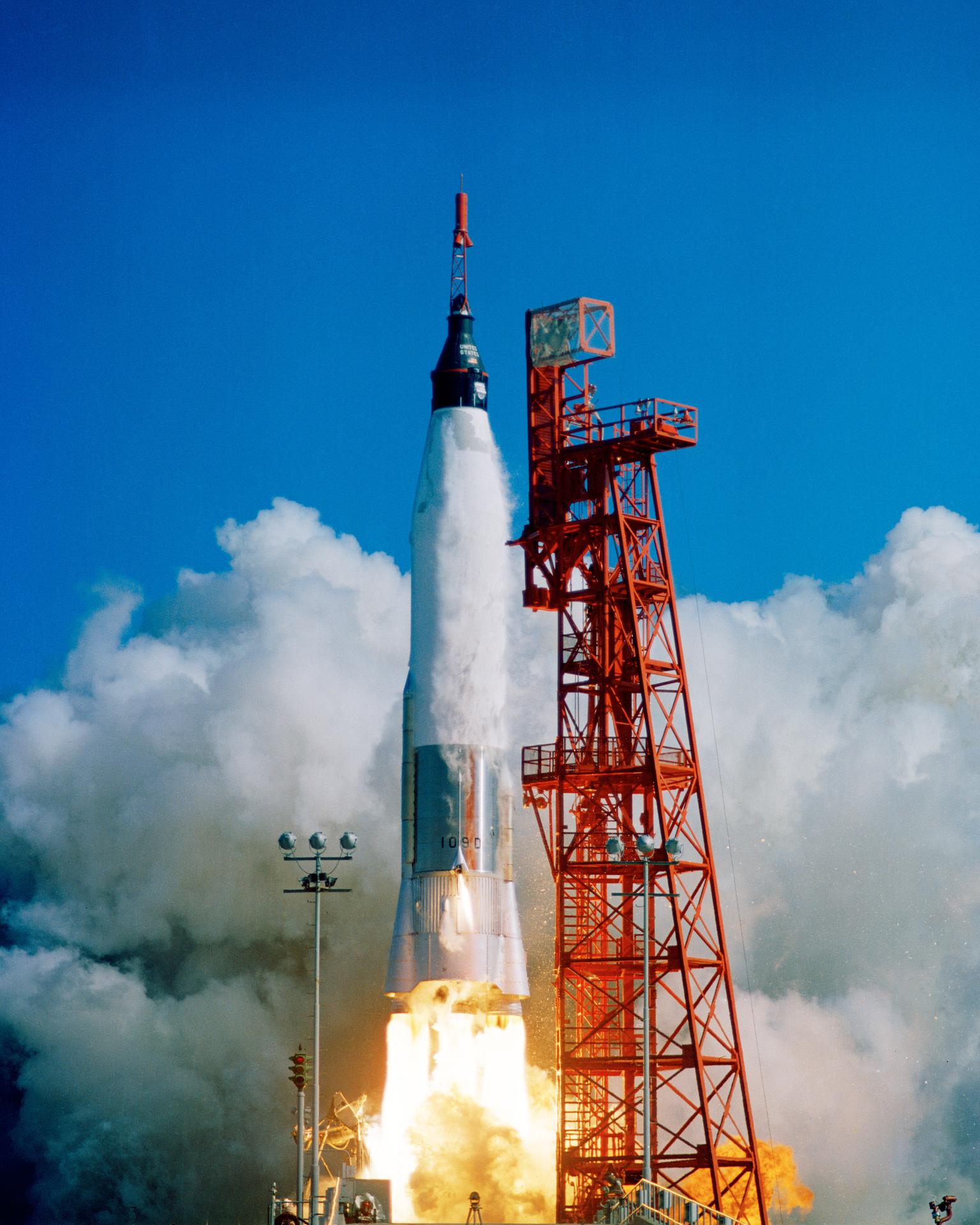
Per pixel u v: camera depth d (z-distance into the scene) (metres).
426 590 99.06
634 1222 71.88
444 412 101.44
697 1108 91.00
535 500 100.75
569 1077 94.56
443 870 96.25
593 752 97.50
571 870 95.12
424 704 98.25
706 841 96.31
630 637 98.44
